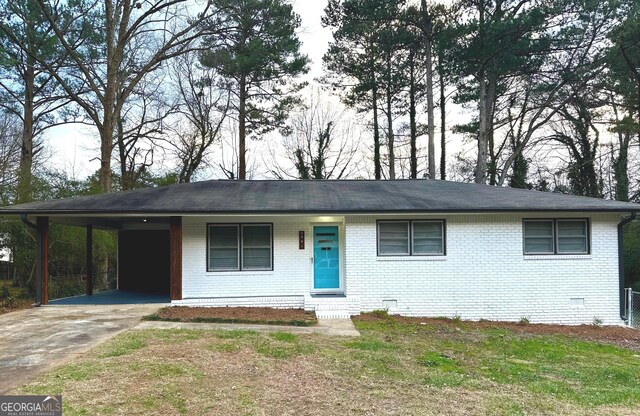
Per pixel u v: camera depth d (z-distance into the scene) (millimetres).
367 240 11422
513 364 7117
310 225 12102
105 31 20391
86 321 9250
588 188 25375
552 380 6289
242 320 9664
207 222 11781
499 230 11461
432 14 22000
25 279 16484
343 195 12516
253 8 19016
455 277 11406
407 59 27344
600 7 18875
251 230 11914
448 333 9516
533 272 11422
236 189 13289
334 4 23797
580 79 21516
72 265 18172
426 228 11539
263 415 4664
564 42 19844
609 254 11492
